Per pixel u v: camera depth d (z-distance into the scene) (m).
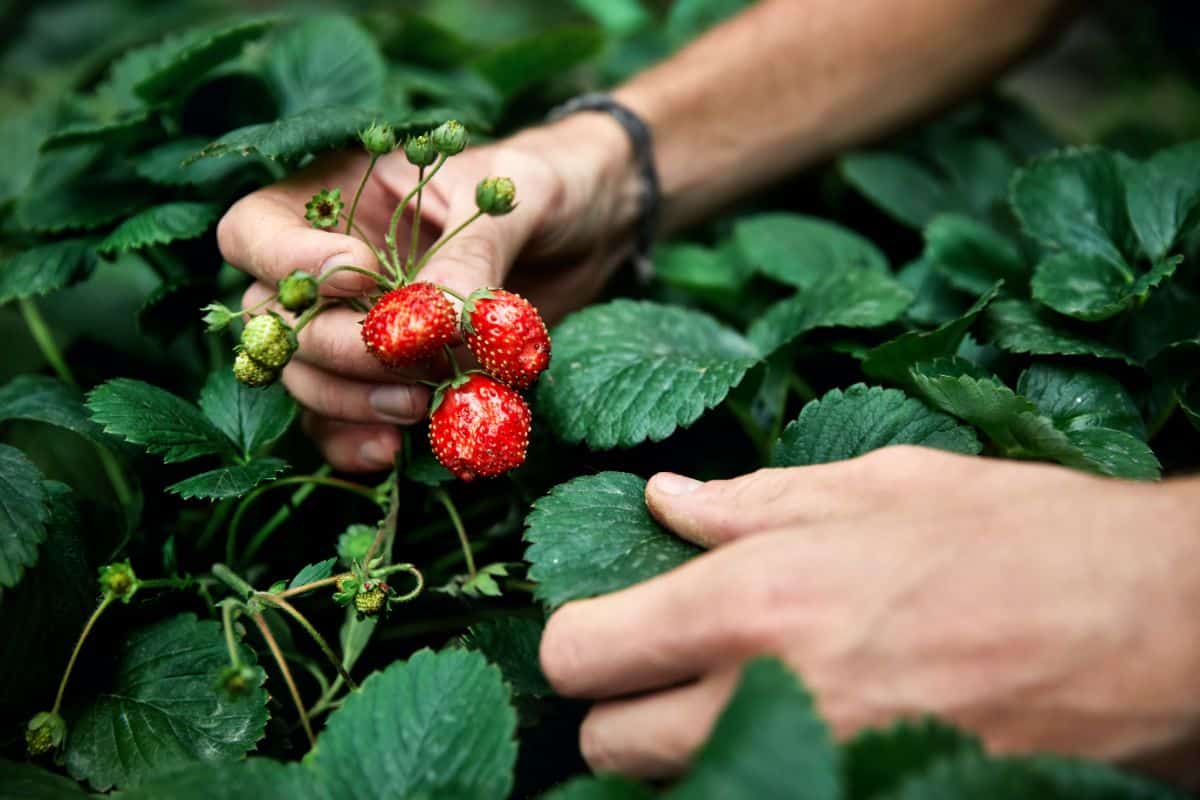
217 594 0.51
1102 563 0.40
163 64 0.56
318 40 0.61
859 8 0.65
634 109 0.63
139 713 0.47
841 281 0.57
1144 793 0.38
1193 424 0.51
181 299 0.56
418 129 0.55
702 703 0.42
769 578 0.41
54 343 0.64
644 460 0.57
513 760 0.42
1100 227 0.57
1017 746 0.40
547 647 0.43
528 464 0.54
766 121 0.66
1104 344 0.53
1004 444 0.49
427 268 0.51
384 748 0.43
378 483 0.56
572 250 0.61
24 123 0.66
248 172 0.58
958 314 0.59
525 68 0.72
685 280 0.65
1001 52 0.67
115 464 0.57
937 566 0.41
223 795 0.42
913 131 0.70
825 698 0.41
